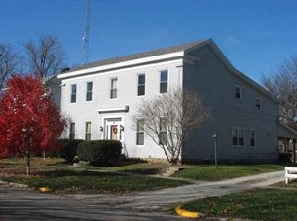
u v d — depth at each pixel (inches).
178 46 1332.4
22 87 978.7
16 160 1407.5
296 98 2342.5
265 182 872.9
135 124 1299.2
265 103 1569.9
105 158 1210.0
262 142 1540.4
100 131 1422.2
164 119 1166.3
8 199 638.5
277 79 2479.1
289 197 645.3
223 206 584.4
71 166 1226.6
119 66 1366.9
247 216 523.2
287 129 1670.8
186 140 1216.8
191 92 1170.6
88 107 1478.8
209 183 880.9
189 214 544.1
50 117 973.8
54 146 978.7
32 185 823.1
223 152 1360.7
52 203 616.1
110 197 709.9
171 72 1235.9
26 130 956.0
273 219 502.9
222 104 1365.7
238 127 1430.9
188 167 1079.0
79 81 1526.8
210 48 1322.6
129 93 1339.8
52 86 1766.7
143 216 525.3
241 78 1443.2
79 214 513.7
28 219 458.6
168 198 690.2
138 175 976.9
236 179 936.3
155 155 1240.8
